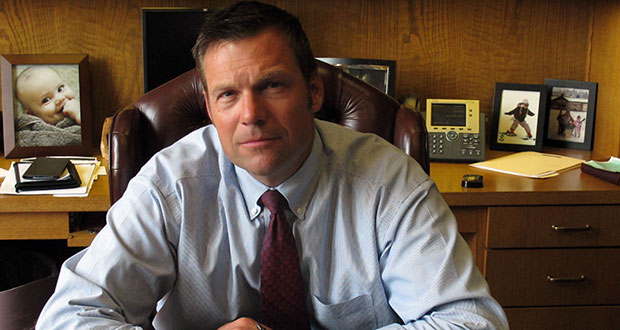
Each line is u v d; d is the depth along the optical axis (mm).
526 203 1861
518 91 2344
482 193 1839
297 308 1139
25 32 2254
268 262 1121
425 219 1109
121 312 1094
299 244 1144
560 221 1893
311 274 1137
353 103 1518
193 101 1493
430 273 1068
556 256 1918
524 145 2350
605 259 1935
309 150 1127
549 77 2484
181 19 2219
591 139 2385
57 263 2225
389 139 1514
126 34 2305
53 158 1926
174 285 1179
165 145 1481
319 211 1142
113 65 2322
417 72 2436
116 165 1418
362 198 1146
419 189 1135
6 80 2182
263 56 974
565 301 1950
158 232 1129
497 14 2414
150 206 1137
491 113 2492
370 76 2297
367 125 1506
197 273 1138
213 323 1173
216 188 1171
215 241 1150
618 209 1905
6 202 1734
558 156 2256
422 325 1024
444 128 2248
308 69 1044
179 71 2250
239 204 1150
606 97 2334
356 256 1136
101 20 2285
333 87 1523
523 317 1949
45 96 2205
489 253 1895
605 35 2346
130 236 1113
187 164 1167
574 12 2436
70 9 2262
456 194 1836
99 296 1055
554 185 1924
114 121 1438
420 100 2455
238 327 1034
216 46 987
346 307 1136
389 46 2406
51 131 2209
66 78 2219
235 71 978
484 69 2457
